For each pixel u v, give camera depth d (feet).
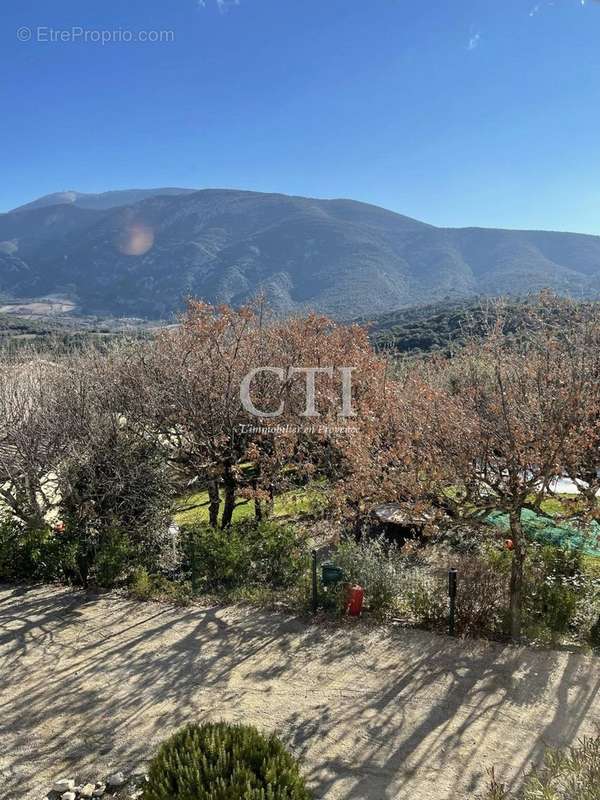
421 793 13.58
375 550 26.20
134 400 34.04
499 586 22.40
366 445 23.65
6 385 34.06
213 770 11.14
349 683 18.20
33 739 15.79
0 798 13.73
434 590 22.80
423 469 20.86
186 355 35.06
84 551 27.02
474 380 22.56
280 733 15.78
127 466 30.27
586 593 22.91
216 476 33.63
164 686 18.19
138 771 14.46
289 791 11.22
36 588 26.21
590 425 19.63
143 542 29.55
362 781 13.97
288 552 26.71
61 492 31.42
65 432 30.22
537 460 18.78
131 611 23.59
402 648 20.29
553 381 20.84
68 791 13.80
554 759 12.64
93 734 15.96
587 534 22.97
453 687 17.89
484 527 23.73
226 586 25.79
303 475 33.14
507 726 15.96
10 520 29.99
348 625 21.94
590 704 16.88
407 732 15.78
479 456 19.81
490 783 13.43
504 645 20.47
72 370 37.42
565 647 20.30
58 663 19.69
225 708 16.98
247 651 20.27
